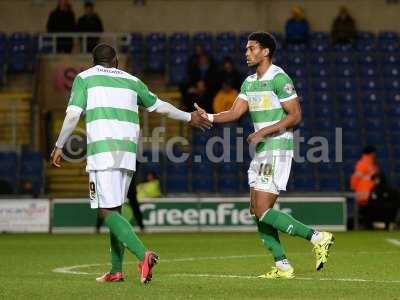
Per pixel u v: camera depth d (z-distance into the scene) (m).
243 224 51.38
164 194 55.31
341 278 22.23
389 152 62.34
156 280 21.45
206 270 25.31
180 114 21.75
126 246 19.92
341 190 59.31
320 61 67.62
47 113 62.16
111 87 20.66
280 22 70.94
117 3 70.44
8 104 63.94
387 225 52.81
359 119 64.12
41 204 51.72
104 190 20.33
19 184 58.06
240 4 71.06
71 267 26.69
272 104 22.48
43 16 70.25
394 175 61.19
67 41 66.00
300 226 22.41
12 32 70.00
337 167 60.41
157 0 70.75
